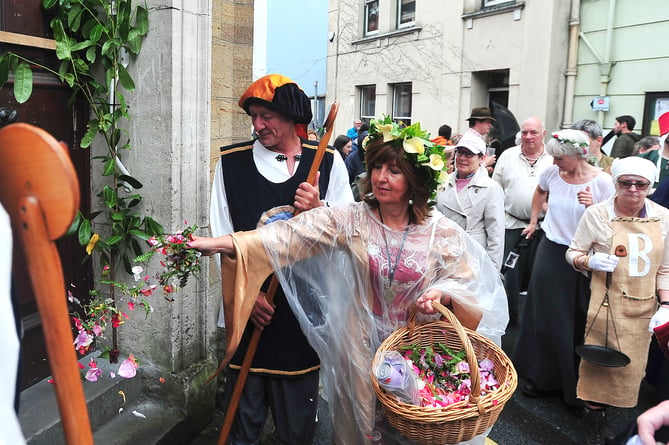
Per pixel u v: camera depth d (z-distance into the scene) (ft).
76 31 7.50
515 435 9.49
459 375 5.80
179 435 8.15
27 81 6.66
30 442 6.53
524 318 10.94
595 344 8.87
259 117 6.68
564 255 10.04
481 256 6.38
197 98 8.22
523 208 13.52
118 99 7.82
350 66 40.83
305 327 6.47
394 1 36.09
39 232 2.28
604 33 24.12
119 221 7.99
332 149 7.43
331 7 41.98
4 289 2.07
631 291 8.59
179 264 5.84
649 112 23.02
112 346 8.63
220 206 7.14
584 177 10.18
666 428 4.26
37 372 7.56
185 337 8.54
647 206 8.74
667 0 21.74
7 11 6.86
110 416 7.91
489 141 18.85
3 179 2.31
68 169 2.26
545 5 25.23
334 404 6.54
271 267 6.05
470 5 29.78
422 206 6.08
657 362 10.54
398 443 6.29
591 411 9.15
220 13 9.09
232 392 7.07
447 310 5.44
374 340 6.25
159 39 7.74
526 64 26.58
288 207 6.97
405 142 5.70
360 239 6.13
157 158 8.00
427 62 33.42
